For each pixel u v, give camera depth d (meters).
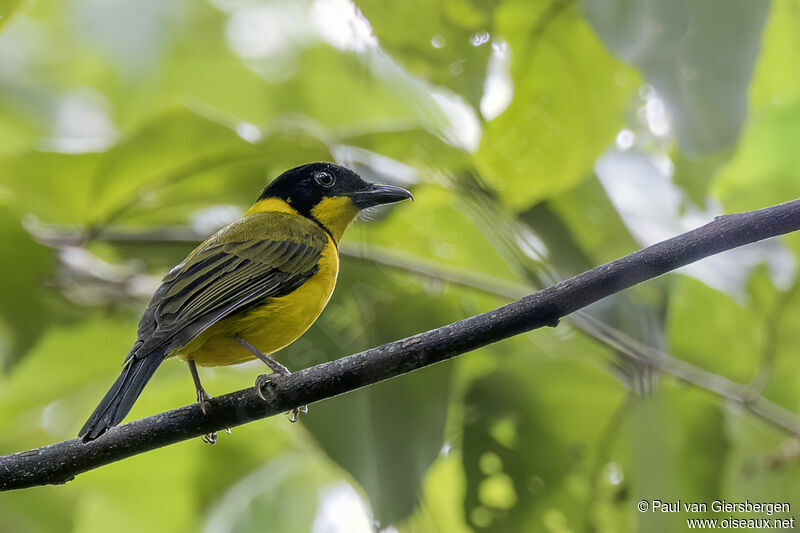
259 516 13.09
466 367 12.52
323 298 9.89
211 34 16.52
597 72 11.48
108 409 7.68
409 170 11.88
